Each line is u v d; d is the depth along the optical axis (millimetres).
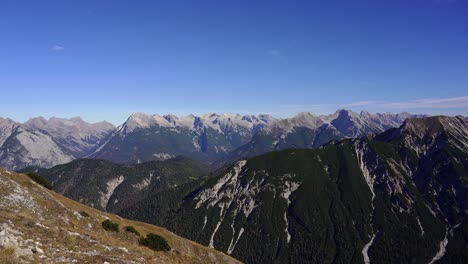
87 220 68750
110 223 69812
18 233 33812
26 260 27219
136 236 70250
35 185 70812
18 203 60156
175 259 63219
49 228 39500
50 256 30234
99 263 32344
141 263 39125
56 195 85438
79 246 37156
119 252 40594
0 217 37438
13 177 69125
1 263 24844
